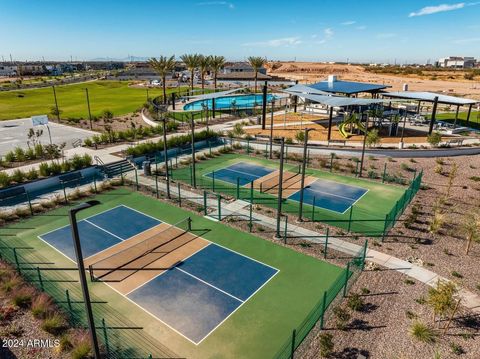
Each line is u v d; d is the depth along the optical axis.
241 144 41.28
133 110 66.56
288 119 56.84
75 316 14.43
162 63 66.81
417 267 18.11
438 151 37.53
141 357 12.59
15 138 43.66
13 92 91.75
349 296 15.78
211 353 12.87
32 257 18.83
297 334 13.72
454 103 44.28
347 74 156.00
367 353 12.70
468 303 15.43
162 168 33.59
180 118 56.34
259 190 28.38
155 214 24.03
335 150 38.19
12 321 13.85
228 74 128.00
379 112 46.88
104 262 18.41
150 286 16.58
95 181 29.47
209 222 22.92
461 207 25.48
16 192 26.72
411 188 26.17
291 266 18.34
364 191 28.58
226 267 18.19
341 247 20.16
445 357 12.55
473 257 19.08
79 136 44.94
